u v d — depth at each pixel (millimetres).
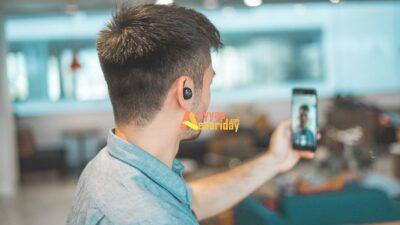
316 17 10211
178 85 789
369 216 3238
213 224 3889
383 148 8031
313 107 1252
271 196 4500
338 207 3209
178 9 820
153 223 697
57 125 9164
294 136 1265
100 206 739
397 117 8383
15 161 7492
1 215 5820
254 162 1295
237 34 10000
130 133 813
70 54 9336
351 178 4441
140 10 808
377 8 10211
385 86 10352
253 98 9961
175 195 787
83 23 9328
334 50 10266
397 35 10266
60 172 8266
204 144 8375
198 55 801
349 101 8578
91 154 8828
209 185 1268
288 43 10195
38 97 9289
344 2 9414
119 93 800
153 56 774
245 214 3596
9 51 9156
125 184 748
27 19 9156
